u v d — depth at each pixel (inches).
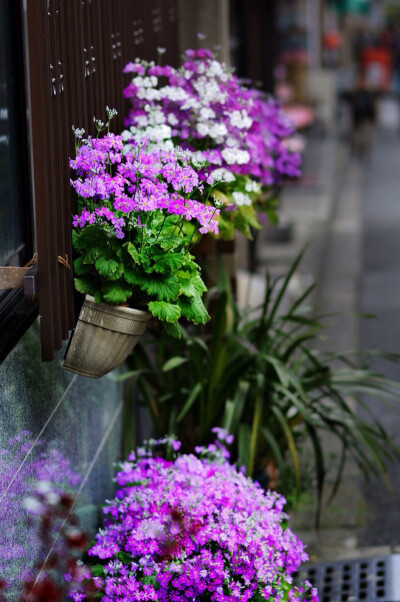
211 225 131.0
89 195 127.7
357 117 856.3
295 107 854.5
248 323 207.6
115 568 141.9
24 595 128.3
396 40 1619.1
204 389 194.7
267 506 153.7
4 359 119.4
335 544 208.1
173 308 126.6
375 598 185.3
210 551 144.9
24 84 146.9
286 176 234.5
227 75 175.9
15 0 144.6
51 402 144.8
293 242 512.4
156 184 131.3
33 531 134.0
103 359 130.0
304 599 151.6
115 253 130.1
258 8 445.1
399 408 292.7
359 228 566.9
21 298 132.3
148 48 197.9
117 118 166.2
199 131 167.6
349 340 353.7
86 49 146.0
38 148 118.8
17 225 146.3
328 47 1123.3
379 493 235.0
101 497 179.6
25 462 130.6
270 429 204.8
